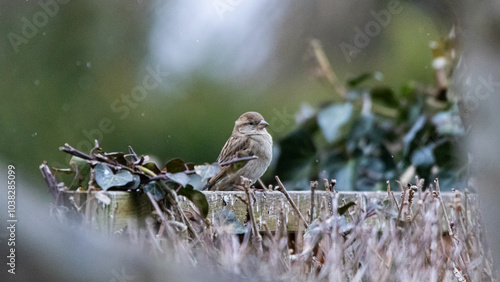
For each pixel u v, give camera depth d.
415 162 10.52
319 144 11.91
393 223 5.98
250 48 14.77
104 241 3.76
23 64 14.20
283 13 14.55
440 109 10.73
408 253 5.52
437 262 5.58
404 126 11.16
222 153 10.63
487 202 5.14
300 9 14.45
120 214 5.80
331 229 5.64
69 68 14.47
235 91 14.92
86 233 3.78
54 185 5.79
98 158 6.01
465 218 6.06
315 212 7.13
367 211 6.29
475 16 5.23
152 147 14.50
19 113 13.96
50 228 3.57
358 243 5.63
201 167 6.20
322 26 14.41
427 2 10.62
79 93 14.45
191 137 14.69
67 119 14.28
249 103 14.84
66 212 5.69
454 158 10.31
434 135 10.58
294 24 14.55
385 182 11.04
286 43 14.67
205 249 5.55
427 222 5.58
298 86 14.84
